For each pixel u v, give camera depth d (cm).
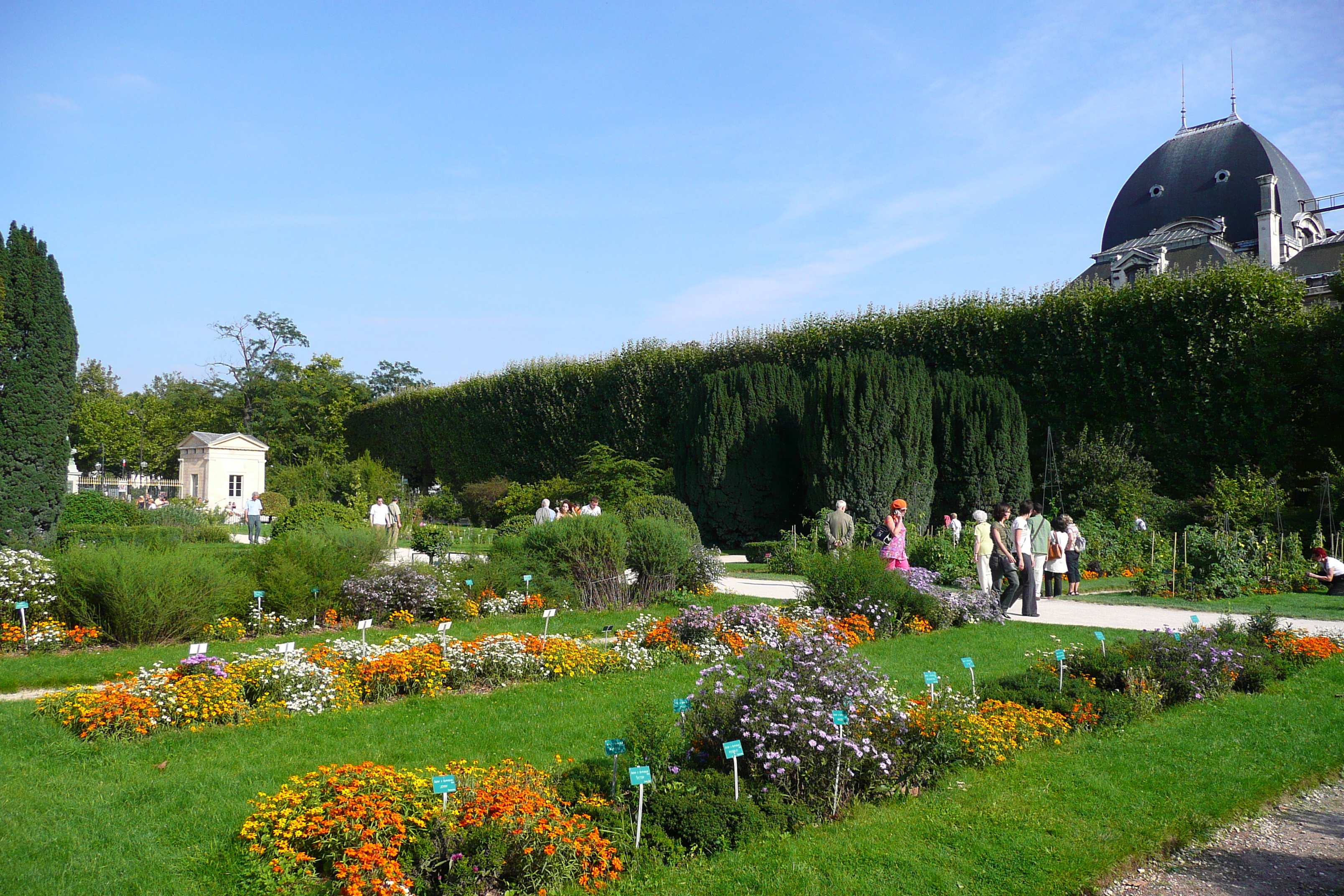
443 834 433
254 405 6544
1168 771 611
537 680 873
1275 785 588
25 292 1655
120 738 646
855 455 2227
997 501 2314
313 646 1053
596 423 3581
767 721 549
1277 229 4431
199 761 600
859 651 1033
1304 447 2372
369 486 3703
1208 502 2148
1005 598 1375
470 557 1492
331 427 6469
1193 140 5019
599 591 1401
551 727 692
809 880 433
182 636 1086
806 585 1345
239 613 1158
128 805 517
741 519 2514
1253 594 1656
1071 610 1438
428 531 2086
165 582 1067
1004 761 625
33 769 582
